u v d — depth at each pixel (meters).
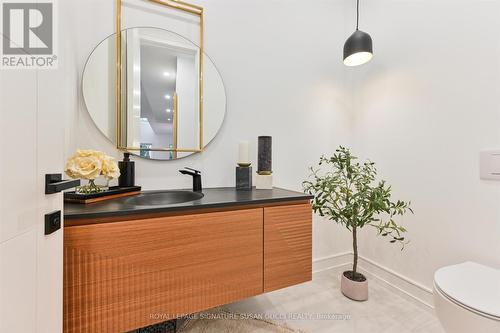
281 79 1.62
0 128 0.39
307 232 1.12
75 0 1.06
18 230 0.43
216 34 1.41
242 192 1.24
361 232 1.80
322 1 1.77
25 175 0.45
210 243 0.89
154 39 1.25
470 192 1.17
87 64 1.11
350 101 1.89
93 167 0.91
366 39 1.40
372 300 1.45
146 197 1.10
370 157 1.73
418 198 1.41
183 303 0.84
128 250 0.75
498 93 1.07
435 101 1.32
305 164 1.72
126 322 0.75
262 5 1.54
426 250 1.36
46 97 0.53
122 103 1.19
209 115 1.39
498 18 1.07
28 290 0.47
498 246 1.06
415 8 1.42
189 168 1.33
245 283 0.96
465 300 0.78
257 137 1.55
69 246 0.67
